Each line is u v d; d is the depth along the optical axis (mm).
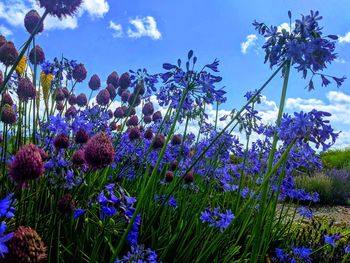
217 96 515
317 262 803
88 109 811
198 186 875
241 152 939
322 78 473
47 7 354
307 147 464
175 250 610
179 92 582
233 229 749
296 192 847
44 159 514
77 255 497
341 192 2115
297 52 445
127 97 979
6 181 558
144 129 1049
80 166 536
